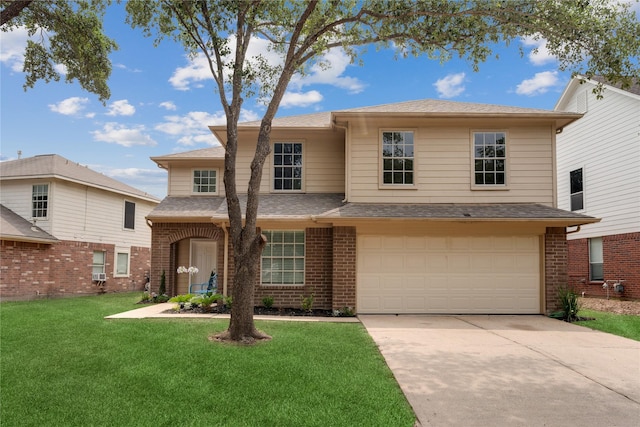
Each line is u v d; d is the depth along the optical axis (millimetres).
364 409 5238
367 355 7672
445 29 9180
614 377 6629
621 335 9773
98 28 13273
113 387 5961
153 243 16859
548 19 8570
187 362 7004
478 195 13398
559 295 12555
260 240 8828
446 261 12969
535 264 12945
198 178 18328
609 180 17781
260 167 9172
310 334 9320
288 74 9461
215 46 9164
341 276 12695
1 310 13305
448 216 12148
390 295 12867
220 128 14359
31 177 19531
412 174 13523
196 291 16359
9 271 17625
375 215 12219
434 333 9812
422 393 5871
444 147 13539
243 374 6477
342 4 9594
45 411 5188
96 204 22312
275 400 5512
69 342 8344
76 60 13594
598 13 8438
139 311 12906
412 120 13500
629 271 16578
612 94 17641
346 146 13656
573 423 4945
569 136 20547
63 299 18328
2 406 5312
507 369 6992
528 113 12969
